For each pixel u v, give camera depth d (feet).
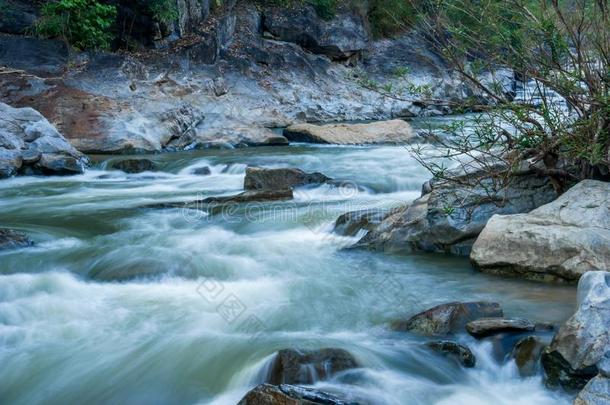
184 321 18.65
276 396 13.71
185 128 49.06
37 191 35.53
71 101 46.93
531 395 14.79
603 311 14.66
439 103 26.50
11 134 39.65
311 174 34.76
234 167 41.37
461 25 24.72
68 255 23.52
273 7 68.03
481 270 21.57
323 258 23.66
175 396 15.29
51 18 50.70
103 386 15.76
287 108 58.85
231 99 55.98
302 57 65.00
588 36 22.43
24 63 48.44
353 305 19.45
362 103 63.52
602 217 20.58
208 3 62.28
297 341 17.07
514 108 22.79
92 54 50.96
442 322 17.17
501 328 16.47
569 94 22.62
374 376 15.23
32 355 17.04
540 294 19.35
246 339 17.44
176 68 54.65
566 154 22.88
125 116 47.09
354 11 70.18
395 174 38.75
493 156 23.80
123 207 31.35
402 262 23.02
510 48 23.31
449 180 24.13
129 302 19.98
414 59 69.92
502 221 21.77
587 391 13.08
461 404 14.58
